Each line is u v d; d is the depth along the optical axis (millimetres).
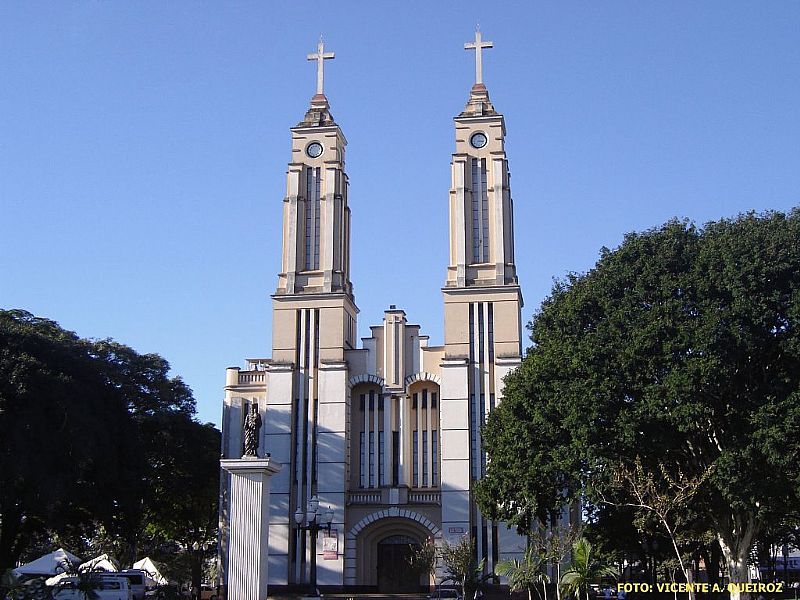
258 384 77875
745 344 43469
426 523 71062
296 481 72312
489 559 68250
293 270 76125
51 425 55938
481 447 70812
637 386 45750
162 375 78625
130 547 89562
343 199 79438
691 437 47188
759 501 44719
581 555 48438
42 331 70875
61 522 62625
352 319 79438
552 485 51562
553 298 54531
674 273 47938
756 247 45250
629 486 45812
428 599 64000
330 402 73188
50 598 45188
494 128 77688
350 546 71375
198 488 79438
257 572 43688
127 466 63344
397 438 73938
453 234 75500
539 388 50375
